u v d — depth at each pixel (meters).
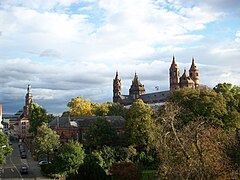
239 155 37.09
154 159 84.75
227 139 41.16
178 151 41.47
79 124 121.69
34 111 148.25
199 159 38.56
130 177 68.31
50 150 97.19
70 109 159.00
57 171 83.25
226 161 37.78
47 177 83.81
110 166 77.38
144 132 94.12
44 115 148.00
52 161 88.38
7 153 97.31
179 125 63.41
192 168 37.34
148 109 98.94
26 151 145.00
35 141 101.94
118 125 115.31
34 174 88.62
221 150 39.78
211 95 90.25
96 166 58.84
